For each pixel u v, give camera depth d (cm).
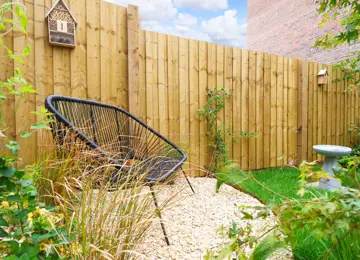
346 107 444
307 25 642
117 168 131
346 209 63
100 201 101
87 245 80
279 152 376
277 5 772
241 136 338
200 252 135
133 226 100
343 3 206
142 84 269
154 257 128
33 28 209
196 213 190
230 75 329
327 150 279
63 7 217
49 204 122
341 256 99
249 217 87
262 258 94
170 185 231
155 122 278
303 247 118
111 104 249
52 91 219
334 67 374
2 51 198
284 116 379
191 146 301
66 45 220
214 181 286
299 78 389
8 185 78
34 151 210
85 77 234
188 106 300
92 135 196
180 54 293
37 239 75
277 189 240
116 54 251
